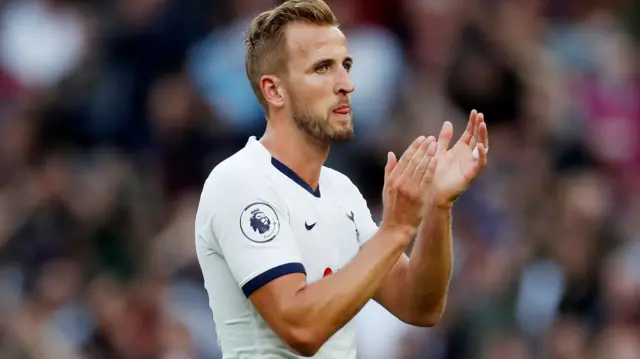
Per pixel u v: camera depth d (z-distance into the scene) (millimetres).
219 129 45125
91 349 37625
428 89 45719
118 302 37750
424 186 18641
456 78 46031
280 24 19531
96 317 37875
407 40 48156
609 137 49438
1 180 44969
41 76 50594
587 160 46469
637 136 49594
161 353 37094
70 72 47844
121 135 46250
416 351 37375
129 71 47000
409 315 20797
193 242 39844
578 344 38062
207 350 38094
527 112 46000
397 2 48531
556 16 53312
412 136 43094
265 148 19672
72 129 46438
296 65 19359
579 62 51406
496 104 45719
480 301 37969
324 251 19562
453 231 40156
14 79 50094
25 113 46750
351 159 42188
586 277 39688
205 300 38906
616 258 40438
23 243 41625
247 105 45375
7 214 42125
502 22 46812
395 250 18562
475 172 20031
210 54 46656
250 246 18812
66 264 40094
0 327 36438
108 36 47969
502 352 37125
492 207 41625
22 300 38688
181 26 47344
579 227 40281
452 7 47969
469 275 38812
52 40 50812
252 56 19812
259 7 47719
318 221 19594
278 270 18672
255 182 19234
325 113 19312
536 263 39938
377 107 44656
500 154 44406
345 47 19578
